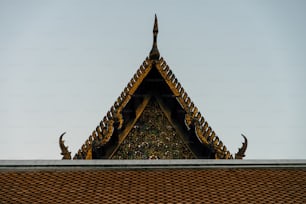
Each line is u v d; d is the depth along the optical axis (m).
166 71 54.28
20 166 40.12
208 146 52.69
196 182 39.03
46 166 40.19
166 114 53.88
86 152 52.72
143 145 53.41
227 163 40.97
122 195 37.25
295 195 37.72
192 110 53.59
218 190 38.00
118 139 53.06
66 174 39.75
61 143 53.16
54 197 36.94
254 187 38.59
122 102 53.59
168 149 53.47
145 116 53.88
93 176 39.59
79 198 36.84
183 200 36.72
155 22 55.25
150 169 40.50
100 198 36.84
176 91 53.94
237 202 36.69
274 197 37.41
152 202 36.41
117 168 40.44
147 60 54.47
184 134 53.53
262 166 41.06
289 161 41.53
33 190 37.72
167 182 39.00
